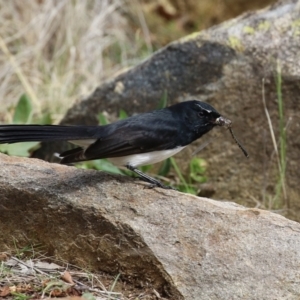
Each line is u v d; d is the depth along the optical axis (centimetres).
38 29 1617
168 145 846
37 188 800
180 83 1184
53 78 1541
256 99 1143
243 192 1165
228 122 865
